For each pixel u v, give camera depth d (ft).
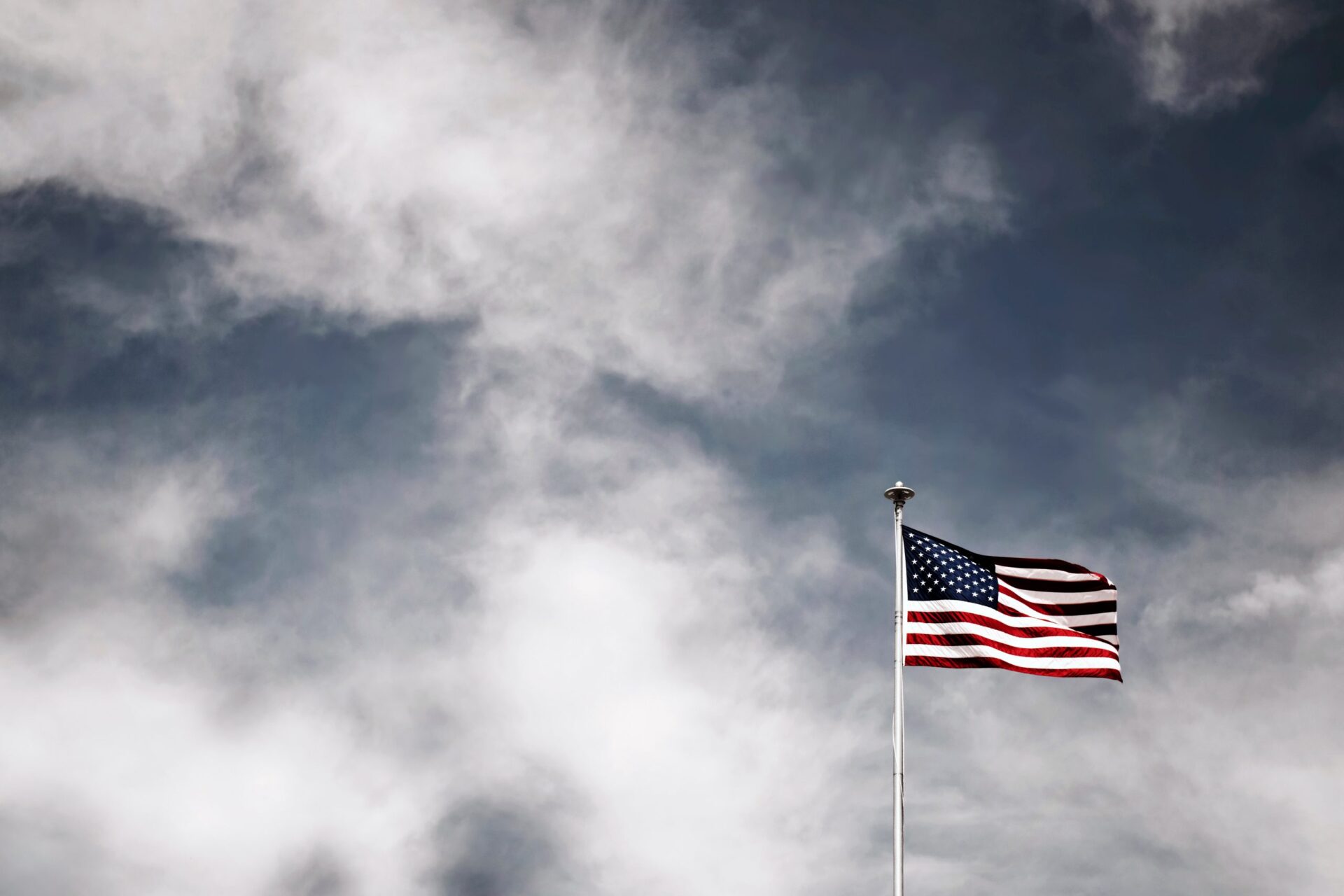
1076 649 81.41
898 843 77.66
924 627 82.38
